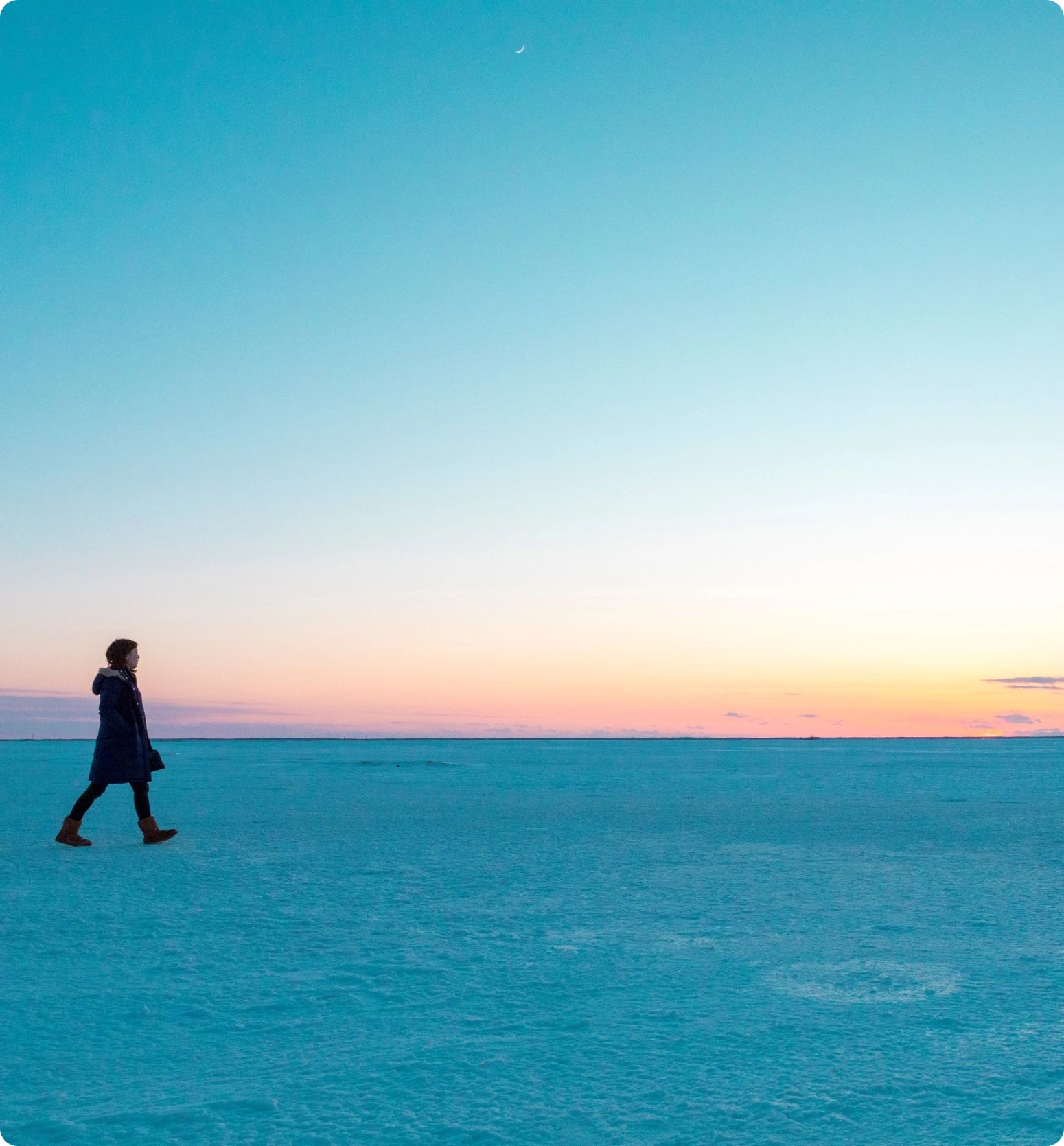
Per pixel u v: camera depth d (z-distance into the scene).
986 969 5.06
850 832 11.28
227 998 4.59
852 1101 3.34
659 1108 3.29
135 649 10.70
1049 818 13.09
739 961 5.23
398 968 5.10
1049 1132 3.09
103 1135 3.11
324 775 25.44
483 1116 3.24
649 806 15.27
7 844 10.41
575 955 5.36
